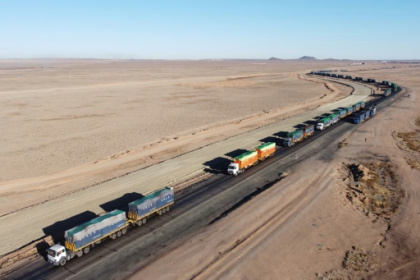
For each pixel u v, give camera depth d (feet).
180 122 281.33
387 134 243.19
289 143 211.00
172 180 157.58
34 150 203.41
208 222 118.83
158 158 189.78
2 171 169.78
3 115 298.76
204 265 94.12
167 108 344.49
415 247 104.37
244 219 118.83
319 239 108.06
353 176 160.97
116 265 95.35
